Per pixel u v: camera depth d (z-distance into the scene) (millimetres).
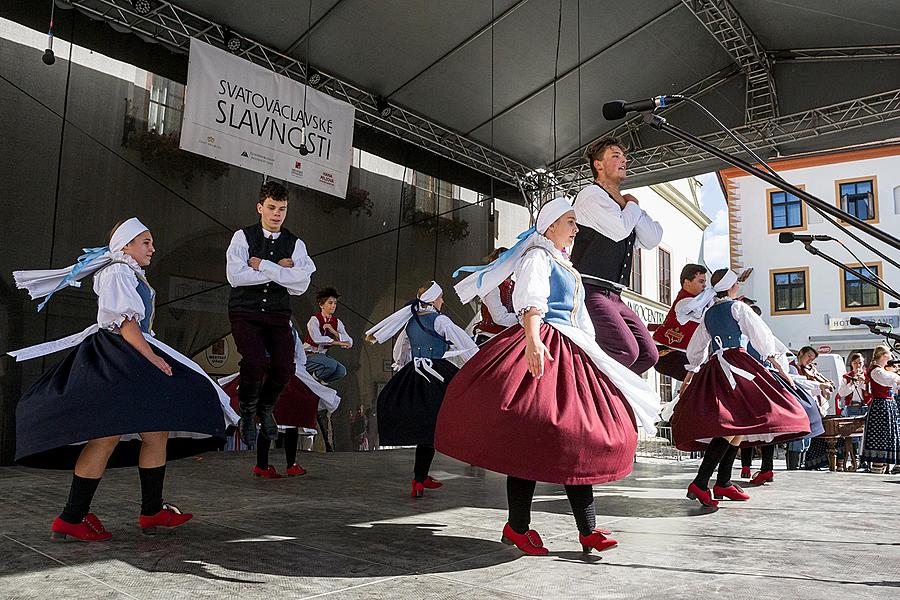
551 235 2342
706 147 2555
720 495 3572
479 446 2047
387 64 7078
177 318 6168
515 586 1761
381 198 7918
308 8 6184
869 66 7035
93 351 2258
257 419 3947
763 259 18625
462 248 8688
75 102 5699
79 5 5727
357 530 2537
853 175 17859
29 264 5332
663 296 15609
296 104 6781
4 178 5273
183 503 3166
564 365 2154
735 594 1692
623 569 1962
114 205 5844
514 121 8156
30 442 2160
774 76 7508
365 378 7645
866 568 1997
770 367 3877
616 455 2080
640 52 7246
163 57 6262
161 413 2182
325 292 5734
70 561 1990
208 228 6406
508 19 6555
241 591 1696
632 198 3270
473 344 3879
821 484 4410
